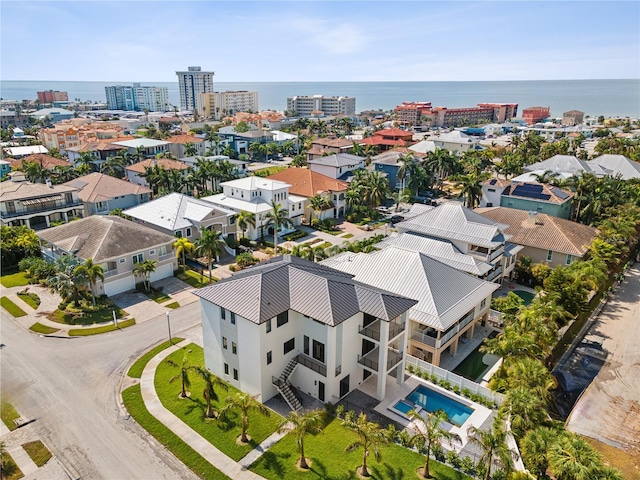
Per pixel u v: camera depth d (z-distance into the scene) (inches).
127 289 2159.2
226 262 2591.0
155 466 1147.3
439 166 4237.2
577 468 988.6
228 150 5753.0
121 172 4493.1
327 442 1236.5
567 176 3644.2
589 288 2042.3
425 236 2234.3
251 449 1205.7
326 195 3496.6
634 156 4837.6
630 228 2566.4
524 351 1457.9
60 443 1219.2
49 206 3080.7
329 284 1402.6
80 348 1675.7
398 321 1460.4
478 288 1793.8
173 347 1696.6
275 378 1397.6
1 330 1788.9
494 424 1192.8
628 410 1471.5
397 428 1307.8
